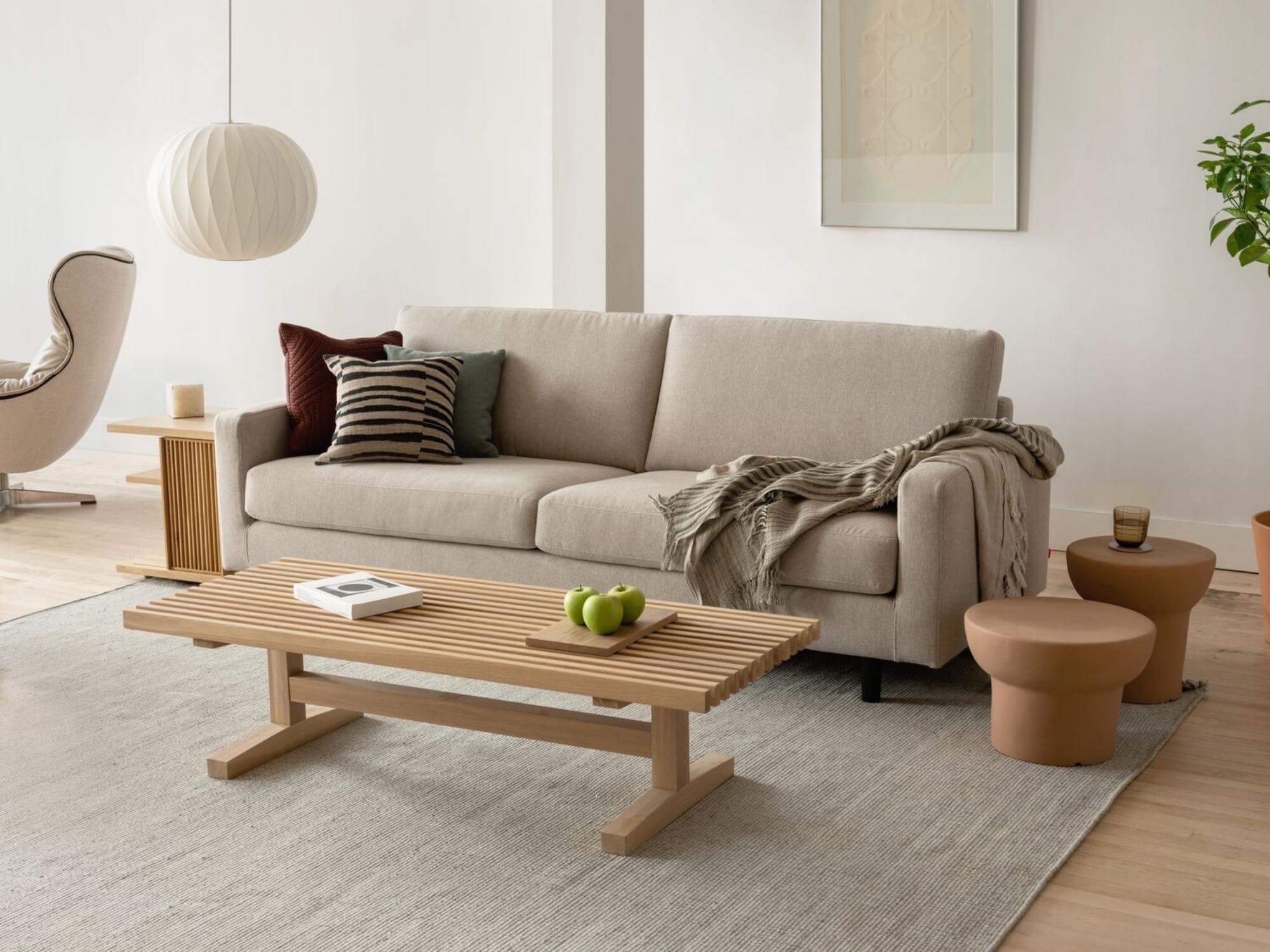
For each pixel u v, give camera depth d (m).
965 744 2.97
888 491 3.17
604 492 3.49
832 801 2.66
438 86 5.77
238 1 6.09
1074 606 2.98
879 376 3.69
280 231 4.63
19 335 6.77
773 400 3.80
